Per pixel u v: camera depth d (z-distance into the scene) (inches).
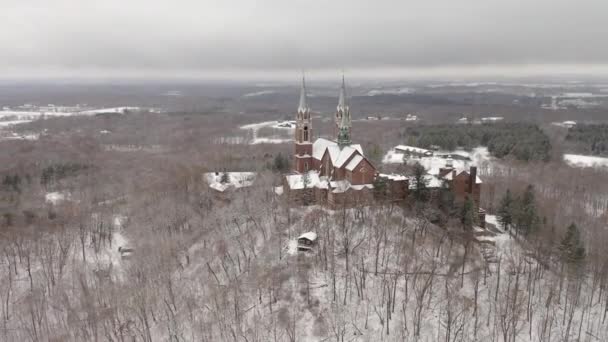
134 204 6210.6
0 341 3964.1
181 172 7263.8
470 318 3602.4
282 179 5935.0
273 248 4436.5
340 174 5216.5
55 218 5831.7
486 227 4970.5
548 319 3592.5
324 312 3725.4
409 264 4018.2
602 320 3646.7
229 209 5433.1
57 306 4207.7
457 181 5034.5
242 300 3949.3
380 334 3558.1
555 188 6412.4
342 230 4448.8
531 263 4114.2
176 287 4298.7
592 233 4751.5
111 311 3907.5
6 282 4606.3
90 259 5019.7
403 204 5068.9
